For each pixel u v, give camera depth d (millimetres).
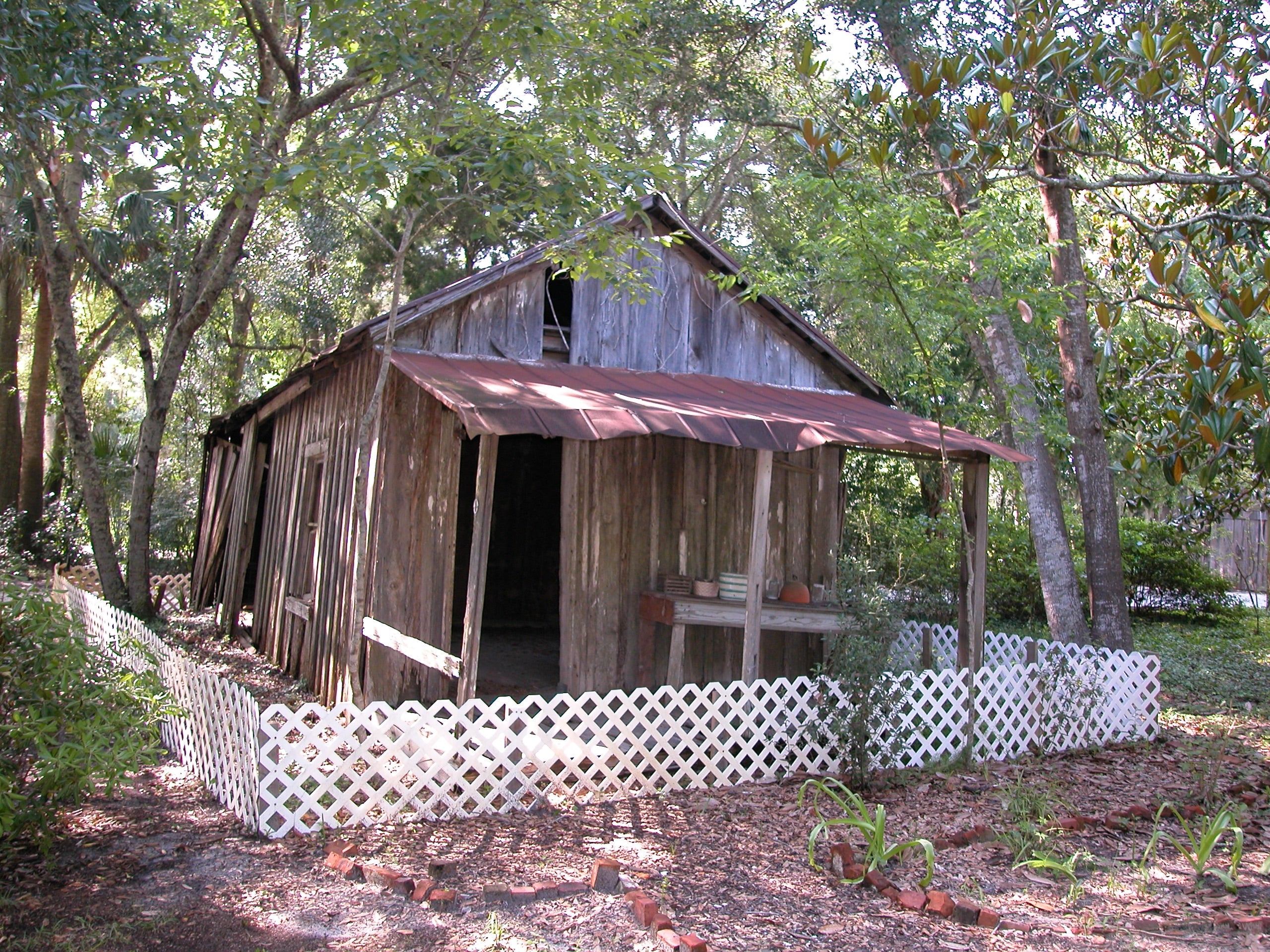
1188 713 10422
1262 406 5086
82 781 4824
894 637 7227
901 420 9648
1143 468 5535
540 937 4242
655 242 9844
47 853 5020
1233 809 6621
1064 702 8609
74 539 19953
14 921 4359
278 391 11750
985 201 8461
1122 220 7906
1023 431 11539
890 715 7184
